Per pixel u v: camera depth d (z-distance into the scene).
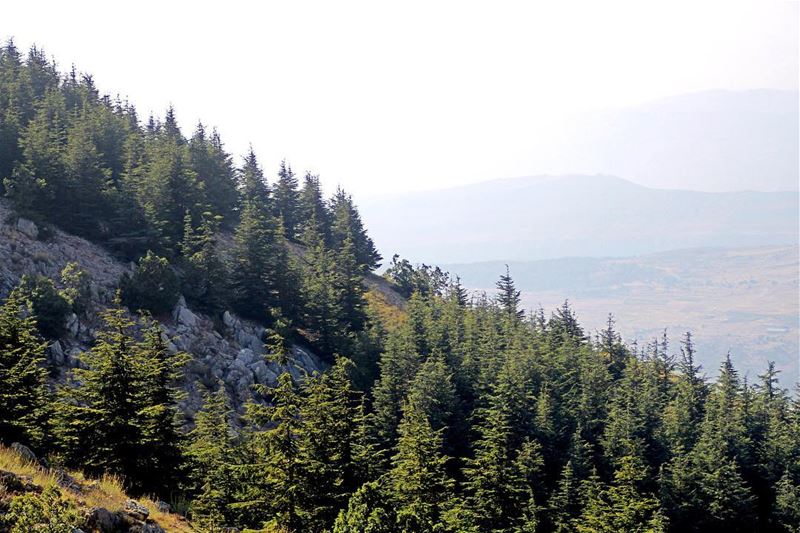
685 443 67.50
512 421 62.62
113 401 27.30
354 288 88.75
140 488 26.20
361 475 30.66
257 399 62.31
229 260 83.12
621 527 43.16
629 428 63.84
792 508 58.75
